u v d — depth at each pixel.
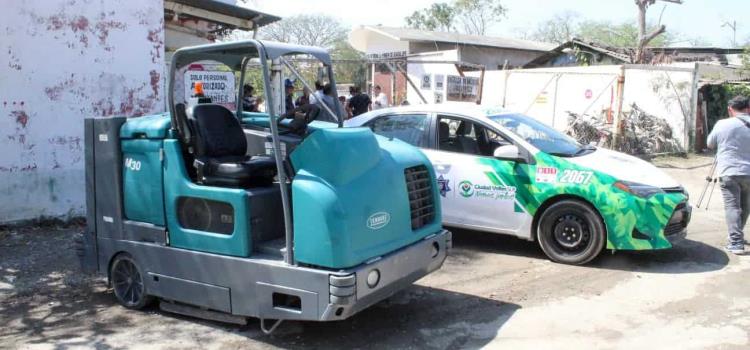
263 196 4.62
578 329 4.88
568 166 6.43
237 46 4.50
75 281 6.15
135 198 5.09
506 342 4.66
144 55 9.03
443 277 6.21
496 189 6.77
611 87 17.12
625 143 15.88
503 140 6.91
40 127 8.19
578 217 6.40
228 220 4.59
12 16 7.83
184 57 4.91
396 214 4.60
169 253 4.88
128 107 8.94
